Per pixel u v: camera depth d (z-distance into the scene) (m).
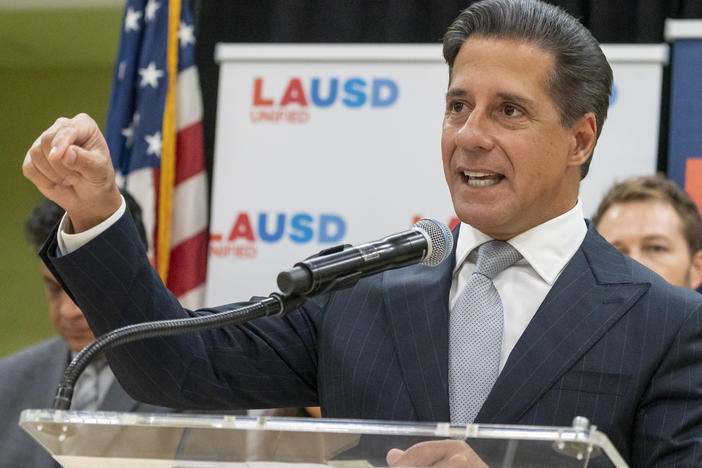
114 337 1.97
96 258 2.36
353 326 2.69
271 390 2.73
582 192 4.91
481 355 2.57
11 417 4.06
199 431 1.77
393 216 5.00
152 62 5.72
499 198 2.59
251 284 5.05
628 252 4.71
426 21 5.78
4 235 8.59
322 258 2.14
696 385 2.44
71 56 8.53
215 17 6.03
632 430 2.47
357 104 5.09
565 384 2.46
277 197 5.10
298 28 5.88
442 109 5.03
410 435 1.73
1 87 8.73
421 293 2.69
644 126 4.89
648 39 5.50
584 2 5.67
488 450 1.75
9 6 7.79
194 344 2.58
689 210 4.74
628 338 2.51
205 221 5.67
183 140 5.71
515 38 2.64
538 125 2.60
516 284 2.66
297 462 1.82
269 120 5.15
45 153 2.24
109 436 1.81
